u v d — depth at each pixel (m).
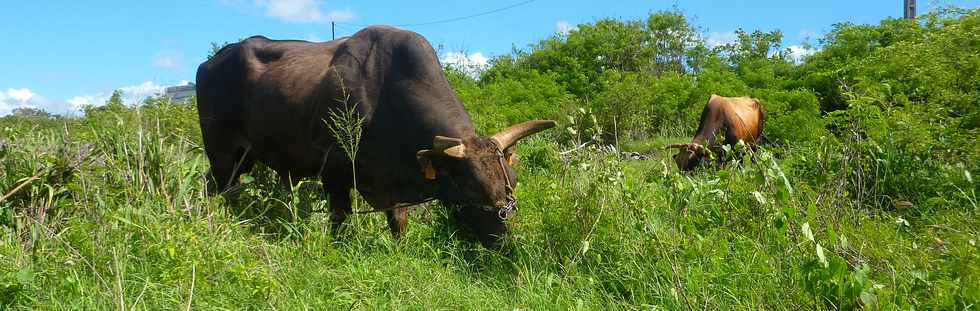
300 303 4.05
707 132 10.76
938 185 5.88
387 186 6.01
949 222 4.92
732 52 26.41
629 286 4.38
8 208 4.92
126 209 4.72
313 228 5.79
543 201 5.60
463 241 5.57
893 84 7.30
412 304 4.22
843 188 5.44
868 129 6.38
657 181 5.28
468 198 5.21
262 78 6.84
